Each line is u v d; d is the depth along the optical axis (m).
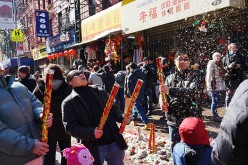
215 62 7.04
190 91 3.69
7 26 13.41
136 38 11.64
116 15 11.45
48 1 24.56
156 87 9.34
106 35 11.41
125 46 11.93
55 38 19.20
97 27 13.20
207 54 8.73
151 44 11.24
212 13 8.05
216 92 7.12
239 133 1.59
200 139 2.69
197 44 9.06
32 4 29.08
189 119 2.82
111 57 11.66
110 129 3.40
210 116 7.67
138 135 6.15
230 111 1.67
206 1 7.27
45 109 2.73
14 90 2.81
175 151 2.81
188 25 9.34
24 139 2.62
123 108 9.76
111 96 3.10
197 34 9.05
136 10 10.03
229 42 8.27
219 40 8.48
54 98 4.18
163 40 10.65
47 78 2.74
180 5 8.13
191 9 7.77
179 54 3.80
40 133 2.81
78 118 3.31
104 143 3.36
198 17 8.56
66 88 4.27
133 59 11.77
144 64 8.80
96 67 10.77
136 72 7.86
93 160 2.99
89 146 3.26
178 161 2.74
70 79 3.39
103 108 3.43
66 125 3.28
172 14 8.45
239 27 8.16
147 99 8.95
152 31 11.03
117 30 11.06
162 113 9.09
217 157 1.72
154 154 5.24
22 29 32.44
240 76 6.88
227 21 8.33
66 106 3.33
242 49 8.02
